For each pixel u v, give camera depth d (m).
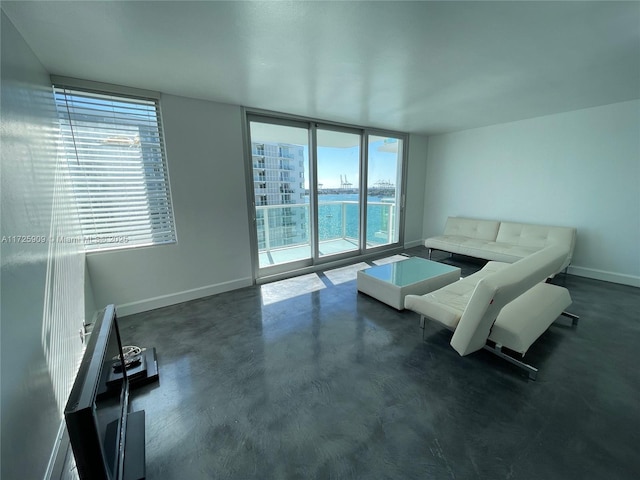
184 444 1.34
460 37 1.70
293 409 1.55
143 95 2.48
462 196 4.79
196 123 2.80
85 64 1.96
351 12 1.43
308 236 4.13
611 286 3.23
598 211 3.39
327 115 3.54
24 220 1.27
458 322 1.91
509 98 2.92
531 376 1.74
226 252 3.19
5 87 1.27
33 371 1.17
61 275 1.71
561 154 3.60
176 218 2.81
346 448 1.31
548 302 2.12
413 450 1.29
